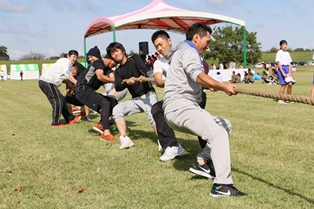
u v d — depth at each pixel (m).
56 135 7.21
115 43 5.93
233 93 3.40
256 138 6.32
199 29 3.90
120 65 6.05
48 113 10.89
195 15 20.48
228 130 4.22
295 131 6.86
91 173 4.57
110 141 6.53
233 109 10.51
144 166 4.81
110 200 3.65
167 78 4.02
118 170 4.66
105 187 4.04
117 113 5.98
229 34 52.59
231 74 27.77
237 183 4.00
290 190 3.79
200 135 3.77
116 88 6.08
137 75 5.95
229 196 3.62
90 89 6.98
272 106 11.00
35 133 7.50
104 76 6.73
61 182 4.25
